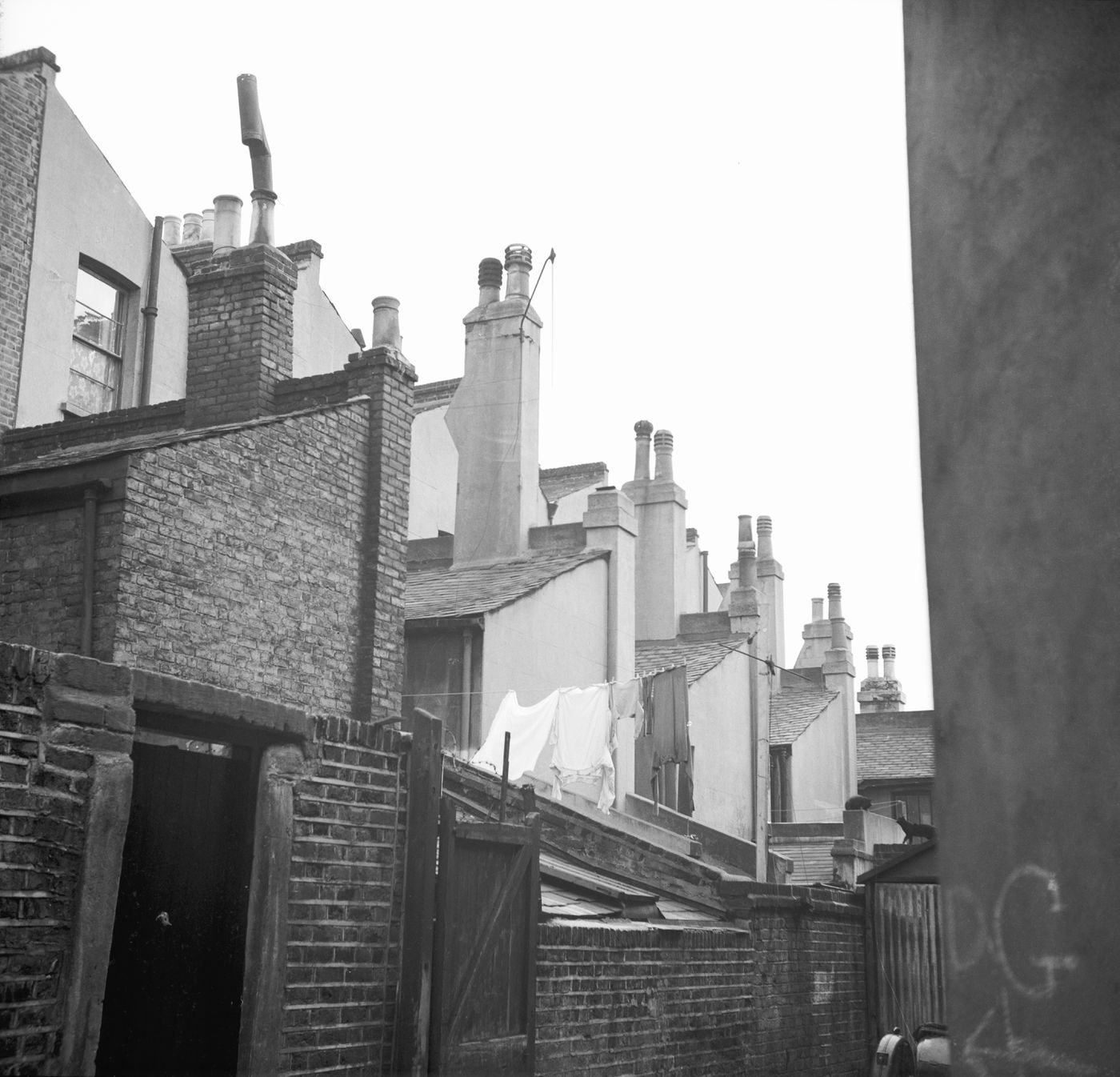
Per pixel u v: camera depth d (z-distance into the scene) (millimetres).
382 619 11336
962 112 1859
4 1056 4375
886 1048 11453
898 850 19969
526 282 21922
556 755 15680
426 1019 6613
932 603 1758
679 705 18969
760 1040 11656
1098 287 1684
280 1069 5742
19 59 16094
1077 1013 1517
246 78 12484
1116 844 1528
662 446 28047
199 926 5699
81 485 9203
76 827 4750
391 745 6691
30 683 4680
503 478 21078
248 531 10203
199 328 12234
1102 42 1767
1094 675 1582
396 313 12164
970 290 1791
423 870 6664
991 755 1649
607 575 20312
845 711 31234
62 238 16531
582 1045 8719
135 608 9102
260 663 10109
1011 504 1692
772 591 32906
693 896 12055
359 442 11570
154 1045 5395
